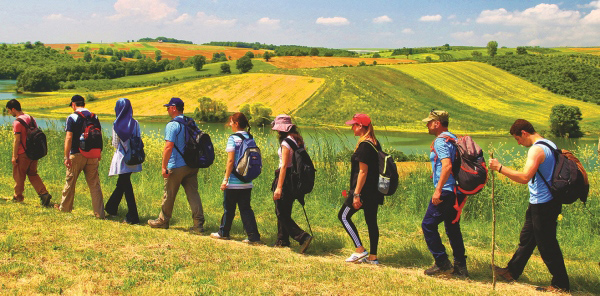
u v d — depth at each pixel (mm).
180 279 4066
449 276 4770
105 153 11617
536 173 4355
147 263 4453
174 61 171500
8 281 3717
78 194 8359
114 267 4266
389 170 4945
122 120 6367
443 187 4738
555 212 4348
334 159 9641
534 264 5426
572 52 172500
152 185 9617
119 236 5348
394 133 71500
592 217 7406
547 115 89688
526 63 133375
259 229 6848
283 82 105000
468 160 4594
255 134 11281
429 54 183000
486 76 119812
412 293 4016
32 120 7133
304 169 5418
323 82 104562
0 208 6145
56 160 10773
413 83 108625
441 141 4676
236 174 5801
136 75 160000
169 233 5809
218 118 84500
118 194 6898
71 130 6465
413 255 5605
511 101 101750
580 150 9234
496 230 7375
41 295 3471
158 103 96312
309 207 8531
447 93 103875
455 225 4789
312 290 3979
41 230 5230
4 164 10461
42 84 138875
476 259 5508
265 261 4867
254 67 133375
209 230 6531
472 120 83812
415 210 8508
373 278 4430
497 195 8414
